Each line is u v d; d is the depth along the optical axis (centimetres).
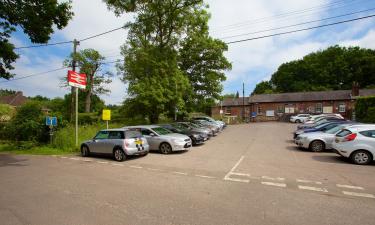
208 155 1087
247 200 504
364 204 478
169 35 2248
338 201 495
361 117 2294
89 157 1105
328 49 6319
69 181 670
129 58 2038
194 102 2548
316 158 984
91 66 4003
